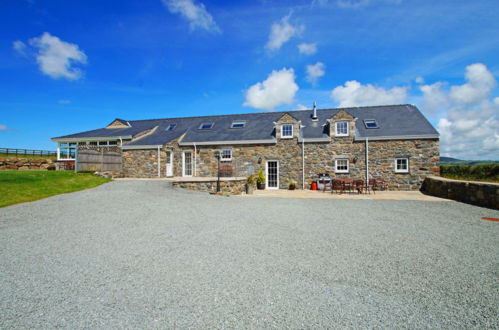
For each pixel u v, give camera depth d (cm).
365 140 1620
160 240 495
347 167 1644
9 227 561
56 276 340
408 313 263
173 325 242
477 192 981
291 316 257
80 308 268
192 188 1381
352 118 1639
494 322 249
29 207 744
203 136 1894
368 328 239
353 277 345
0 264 375
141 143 1866
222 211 801
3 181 978
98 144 1981
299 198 1195
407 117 1767
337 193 1435
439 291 309
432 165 1540
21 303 276
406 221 687
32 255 410
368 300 288
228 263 389
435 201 1083
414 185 1559
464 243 493
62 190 998
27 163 1958
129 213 716
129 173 1838
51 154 2866
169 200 947
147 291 304
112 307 270
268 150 1733
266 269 368
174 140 1823
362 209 879
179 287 314
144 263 386
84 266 372
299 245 477
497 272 363
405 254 433
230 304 278
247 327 239
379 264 390
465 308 273
